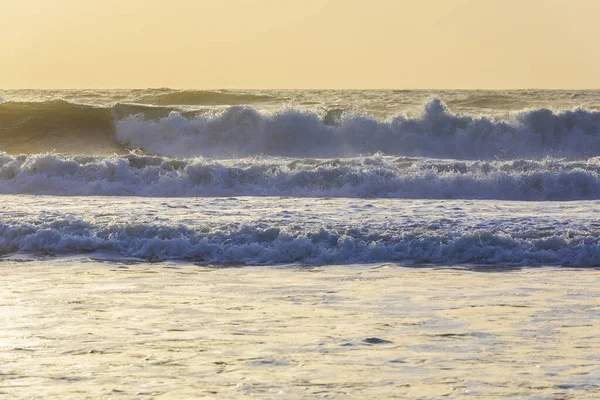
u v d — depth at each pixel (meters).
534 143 101.12
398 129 101.19
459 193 69.75
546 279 36.19
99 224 46.12
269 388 19.97
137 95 182.38
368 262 40.81
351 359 22.56
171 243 42.78
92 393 19.67
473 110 142.25
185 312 29.11
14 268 39.09
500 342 24.47
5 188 72.19
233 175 72.62
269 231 44.00
